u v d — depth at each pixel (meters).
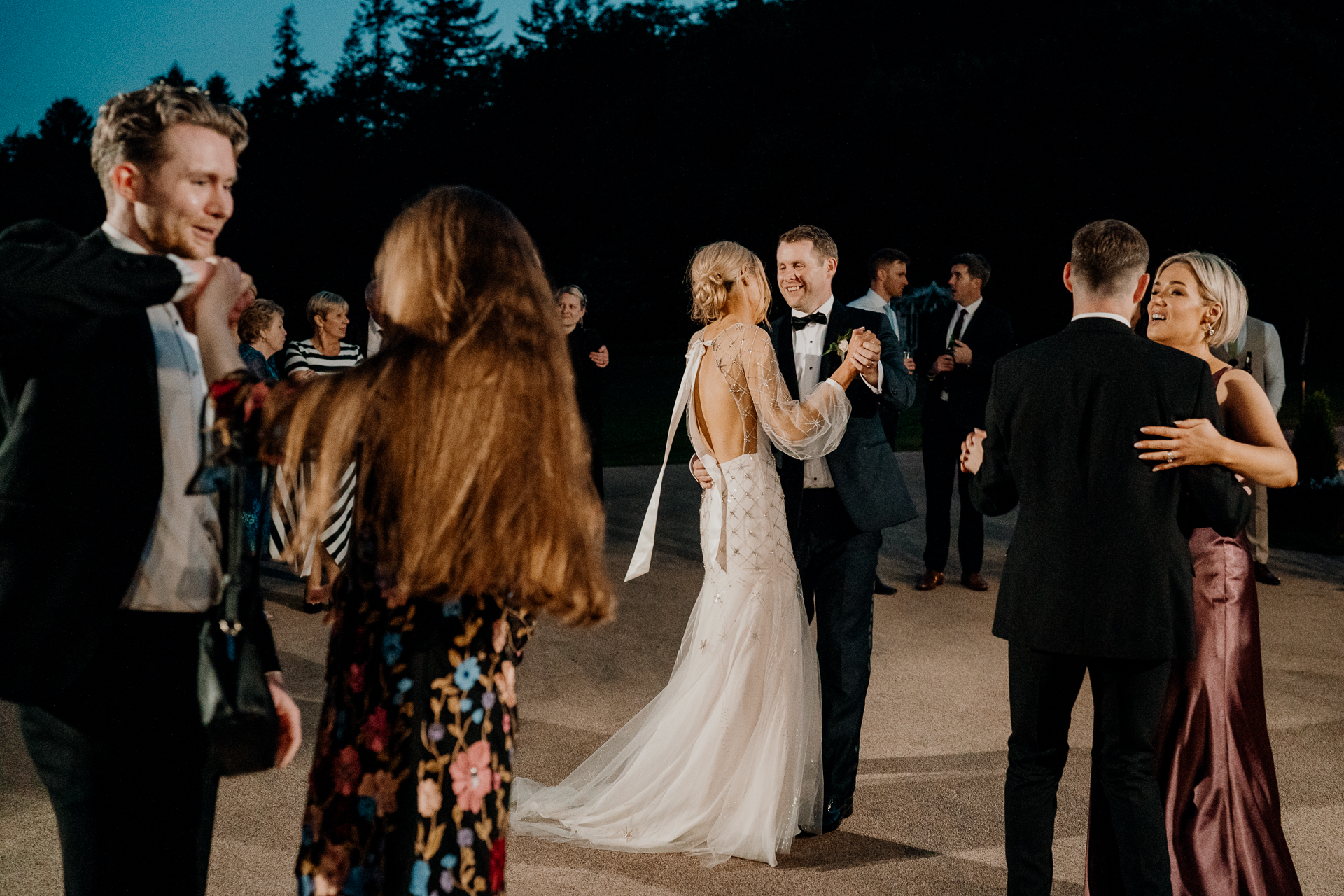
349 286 50.12
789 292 3.88
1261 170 31.75
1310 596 6.55
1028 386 2.61
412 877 1.65
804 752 3.41
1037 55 36.44
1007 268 36.34
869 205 40.75
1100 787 2.72
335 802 1.70
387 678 1.69
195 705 1.87
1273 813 2.81
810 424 3.28
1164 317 2.86
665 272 49.03
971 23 50.34
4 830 3.38
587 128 56.84
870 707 4.75
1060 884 3.15
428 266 1.72
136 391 1.82
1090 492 2.52
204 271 1.80
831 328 3.81
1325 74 33.56
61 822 1.83
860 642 3.63
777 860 3.32
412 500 1.62
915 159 40.19
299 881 1.72
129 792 1.83
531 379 1.68
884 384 3.70
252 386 1.69
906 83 41.06
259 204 51.22
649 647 5.67
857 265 41.16
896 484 3.67
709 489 3.46
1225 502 2.50
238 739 1.64
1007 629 2.64
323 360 6.58
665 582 7.12
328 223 52.22
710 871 3.25
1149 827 2.54
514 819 3.54
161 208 1.85
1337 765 4.03
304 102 71.19
